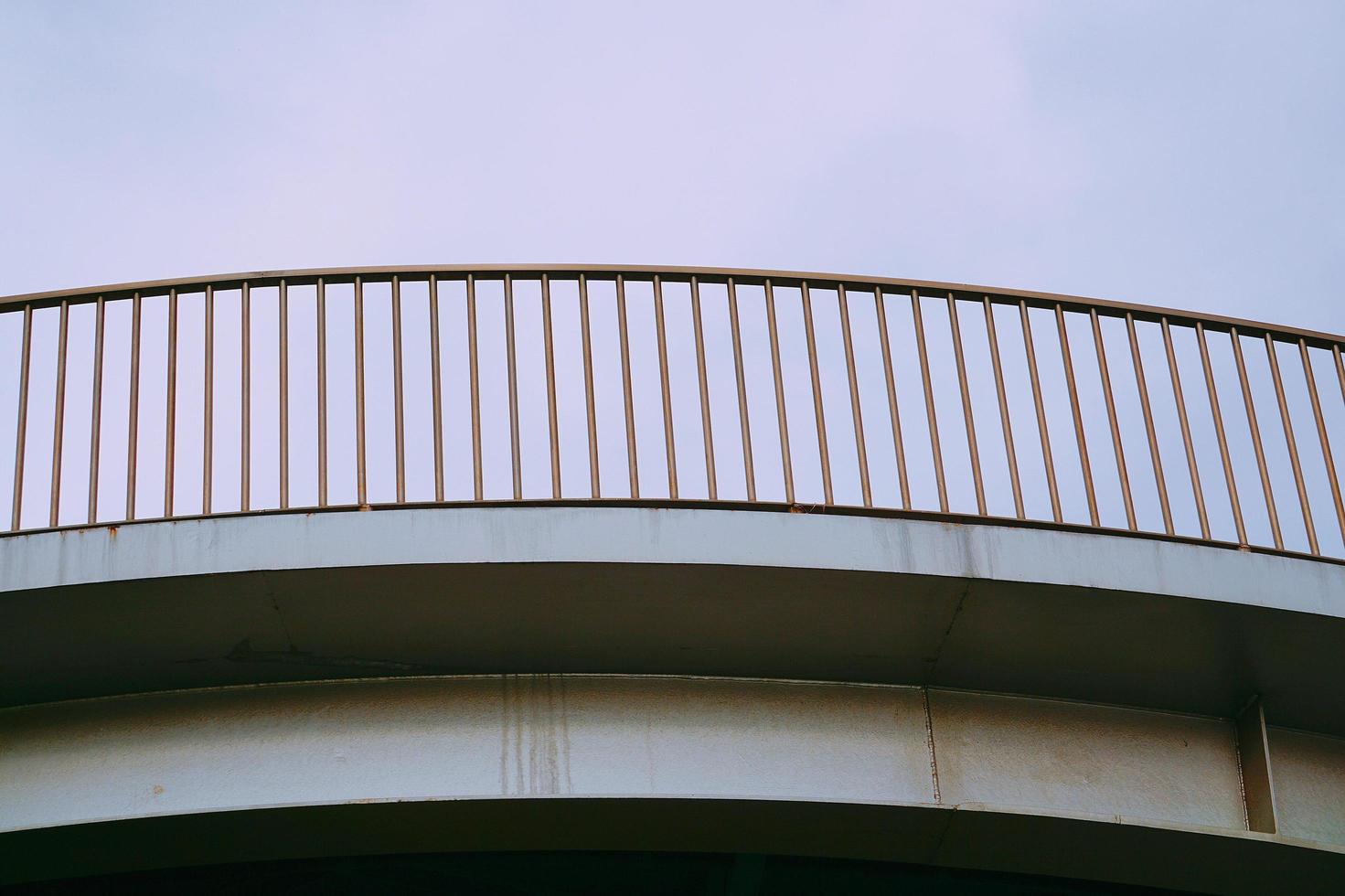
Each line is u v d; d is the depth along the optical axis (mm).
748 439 11250
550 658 11648
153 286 11586
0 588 10453
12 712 11531
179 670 11406
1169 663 11828
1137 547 11266
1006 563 11023
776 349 11648
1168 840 11656
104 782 11172
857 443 11367
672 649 11609
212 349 11359
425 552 10625
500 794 11188
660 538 10805
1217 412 12078
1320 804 12391
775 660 11758
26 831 10922
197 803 11062
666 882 13758
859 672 11930
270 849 11539
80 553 10594
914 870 13508
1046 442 11602
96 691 11523
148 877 13055
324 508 10742
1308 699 12258
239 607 10844
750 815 11469
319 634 11172
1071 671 11945
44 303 11547
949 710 12039
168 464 10984
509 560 10641
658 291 11742
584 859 13359
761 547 10852
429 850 11734
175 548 10609
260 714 11500
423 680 11719
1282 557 11500
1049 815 11477
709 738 11625
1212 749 12344
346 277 11703
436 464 11016
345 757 11320
